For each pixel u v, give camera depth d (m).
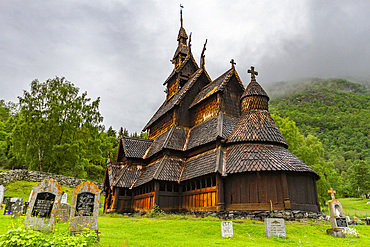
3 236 9.64
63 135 47.34
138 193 31.44
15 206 18.86
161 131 36.59
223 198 22.58
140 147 36.53
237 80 31.41
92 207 13.38
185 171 27.64
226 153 24.86
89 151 55.34
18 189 37.22
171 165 28.44
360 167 110.56
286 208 20.16
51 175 43.00
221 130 26.08
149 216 25.11
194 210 25.03
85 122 53.16
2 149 54.47
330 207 17.50
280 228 15.57
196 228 17.06
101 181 61.75
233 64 31.69
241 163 22.47
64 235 11.17
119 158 38.59
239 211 21.48
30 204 13.91
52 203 14.02
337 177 48.19
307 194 21.89
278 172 21.27
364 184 106.94
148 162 35.22
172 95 40.78
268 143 24.00
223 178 23.09
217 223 17.92
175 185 28.09
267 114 26.33
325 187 41.41
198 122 31.73
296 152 43.19
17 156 47.81
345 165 185.25
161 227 17.88
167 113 35.12
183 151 29.80
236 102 30.73
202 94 33.00
